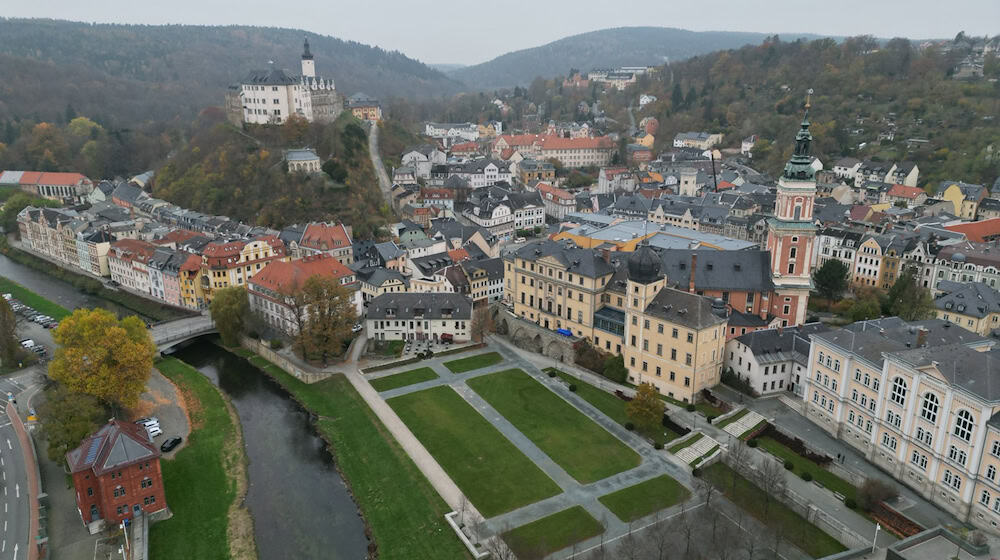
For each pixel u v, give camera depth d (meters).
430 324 176.38
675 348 139.38
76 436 111.75
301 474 120.62
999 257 188.62
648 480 114.88
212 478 117.94
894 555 86.12
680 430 128.12
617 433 130.88
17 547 97.25
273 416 142.50
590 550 97.38
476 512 107.38
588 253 165.00
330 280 163.12
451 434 131.25
